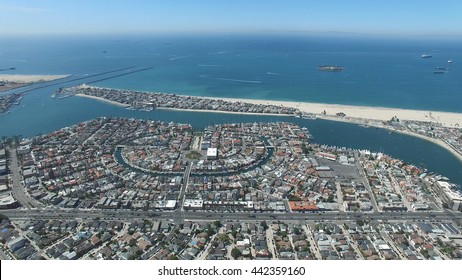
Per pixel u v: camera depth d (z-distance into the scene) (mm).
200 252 161125
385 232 176750
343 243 165375
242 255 157000
